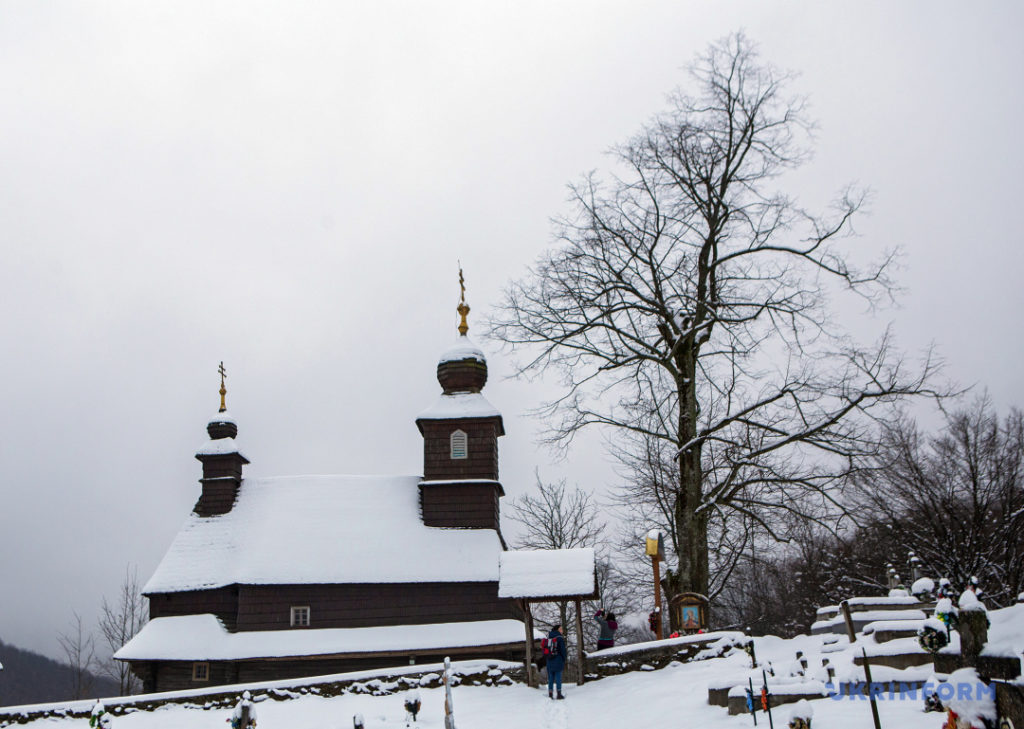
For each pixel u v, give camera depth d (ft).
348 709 92.84
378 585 128.88
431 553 131.75
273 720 90.27
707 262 111.45
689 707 61.82
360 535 134.41
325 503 140.46
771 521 112.16
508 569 96.94
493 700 87.15
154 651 123.24
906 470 124.98
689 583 101.71
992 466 124.77
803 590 155.22
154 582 130.41
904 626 60.49
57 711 99.71
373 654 121.39
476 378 146.92
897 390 98.78
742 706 54.13
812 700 51.78
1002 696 29.78
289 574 127.65
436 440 140.87
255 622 126.82
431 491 138.31
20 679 228.84
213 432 146.20
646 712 64.80
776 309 107.14
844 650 63.87
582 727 65.77
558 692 83.10
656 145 110.63
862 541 136.36
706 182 108.68
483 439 140.77
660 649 86.43
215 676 124.67
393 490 143.54
